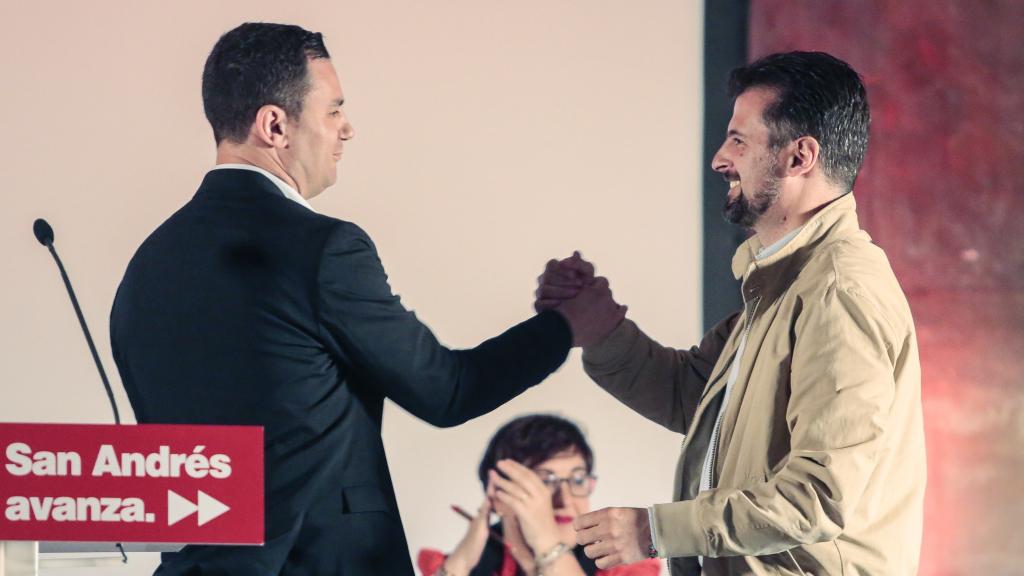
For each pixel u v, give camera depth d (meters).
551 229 9.66
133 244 9.52
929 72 9.49
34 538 6.22
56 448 6.22
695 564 6.40
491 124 9.66
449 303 9.59
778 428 5.83
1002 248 9.48
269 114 6.55
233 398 6.11
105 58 9.54
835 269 5.77
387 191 9.59
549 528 9.13
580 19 9.69
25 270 9.41
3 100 9.46
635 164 9.70
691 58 9.70
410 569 6.31
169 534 6.12
